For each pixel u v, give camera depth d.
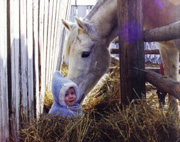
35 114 2.22
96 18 2.49
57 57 4.64
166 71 2.96
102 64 2.54
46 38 3.19
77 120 1.62
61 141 1.44
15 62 1.60
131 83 2.06
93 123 1.60
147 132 1.41
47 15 3.21
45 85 3.24
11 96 1.52
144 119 1.53
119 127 1.52
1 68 1.32
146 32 2.07
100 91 3.11
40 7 2.55
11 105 1.52
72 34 2.39
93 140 1.49
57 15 4.26
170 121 1.48
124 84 2.14
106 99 2.86
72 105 1.99
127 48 2.04
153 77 1.90
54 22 3.96
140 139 1.40
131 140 1.43
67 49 2.42
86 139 1.50
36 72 2.33
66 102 1.93
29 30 2.02
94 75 2.46
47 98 3.06
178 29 1.55
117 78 3.32
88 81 2.41
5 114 1.39
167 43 2.64
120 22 2.10
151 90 3.80
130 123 1.51
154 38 1.92
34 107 2.24
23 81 1.81
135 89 2.06
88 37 2.34
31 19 2.10
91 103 2.82
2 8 1.31
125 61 2.09
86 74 2.38
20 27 1.70
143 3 2.43
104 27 2.47
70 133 1.49
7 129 1.43
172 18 2.20
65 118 1.67
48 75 3.53
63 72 5.09
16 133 1.59
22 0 1.74
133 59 2.04
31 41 2.11
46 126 1.58
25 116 1.78
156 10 2.37
